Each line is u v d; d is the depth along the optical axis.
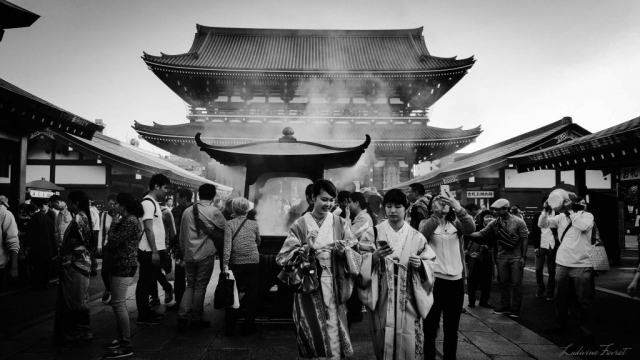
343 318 3.80
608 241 13.38
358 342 5.45
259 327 6.00
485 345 5.38
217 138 30.20
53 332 5.54
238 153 6.59
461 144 31.53
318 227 3.93
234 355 4.88
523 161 12.18
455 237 4.55
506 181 19.69
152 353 4.94
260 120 33.91
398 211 3.73
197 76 32.28
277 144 7.08
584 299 5.51
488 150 26.73
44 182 14.47
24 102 8.81
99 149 18.11
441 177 22.42
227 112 34.28
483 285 7.61
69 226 5.27
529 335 5.83
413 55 39.03
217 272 11.81
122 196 5.00
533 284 10.22
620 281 10.48
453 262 4.48
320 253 3.83
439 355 5.05
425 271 3.57
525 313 7.24
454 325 4.41
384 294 3.66
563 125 18.84
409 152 32.12
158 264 6.27
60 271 5.22
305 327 3.70
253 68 31.53
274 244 6.34
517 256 6.87
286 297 6.16
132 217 4.94
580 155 9.73
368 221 5.39
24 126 10.15
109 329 5.94
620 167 10.58
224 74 32.03
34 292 8.80
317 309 3.72
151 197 6.54
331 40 42.59
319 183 3.97
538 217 8.87
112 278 4.83
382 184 32.66
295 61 38.22
